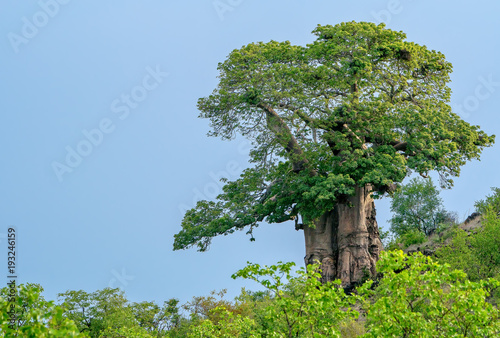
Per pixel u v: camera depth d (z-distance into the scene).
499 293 36.81
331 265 61.12
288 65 61.34
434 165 56.75
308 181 58.53
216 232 59.06
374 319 18.80
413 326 18.28
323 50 60.16
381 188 56.97
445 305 20.59
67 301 45.53
